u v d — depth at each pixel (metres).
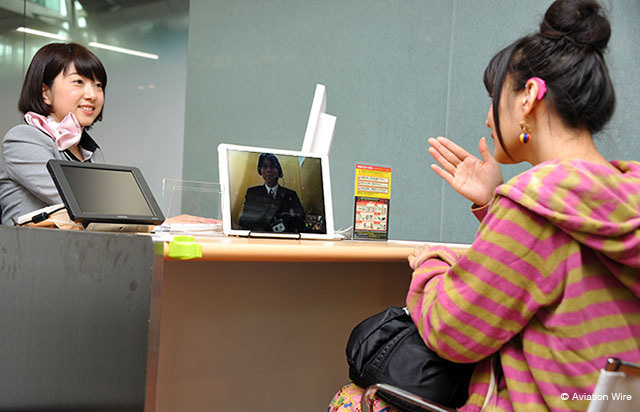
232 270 1.55
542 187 0.90
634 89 2.47
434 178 3.22
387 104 3.47
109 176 1.26
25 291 1.18
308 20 3.94
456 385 1.11
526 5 2.84
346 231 1.93
